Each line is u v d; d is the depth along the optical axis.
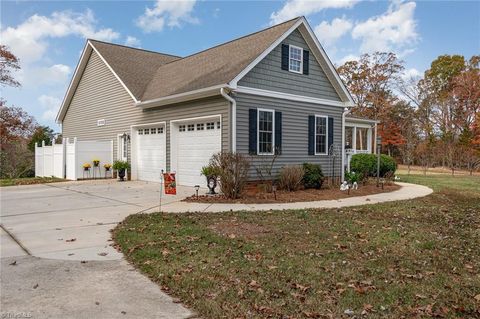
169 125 14.27
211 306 3.51
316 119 14.57
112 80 17.83
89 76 19.84
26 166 23.45
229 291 3.85
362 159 17.19
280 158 13.05
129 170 16.67
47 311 3.42
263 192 11.90
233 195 10.58
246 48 13.48
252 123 12.09
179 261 4.80
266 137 12.59
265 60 12.55
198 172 13.23
